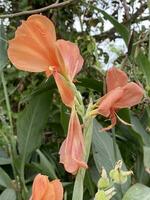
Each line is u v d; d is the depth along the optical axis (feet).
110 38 3.15
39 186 0.77
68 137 0.84
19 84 3.07
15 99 3.01
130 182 1.60
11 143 1.80
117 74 0.95
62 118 1.72
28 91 2.97
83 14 3.20
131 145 1.88
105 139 1.69
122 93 0.89
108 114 0.90
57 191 0.78
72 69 0.89
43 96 1.79
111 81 0.96
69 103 0.87
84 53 2.78
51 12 3.29
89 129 0.89
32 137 1.78
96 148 1.66
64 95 0.87
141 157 1.81
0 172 1.70
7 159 1.87
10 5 3.48
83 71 2.77
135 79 1.85
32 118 1.79
